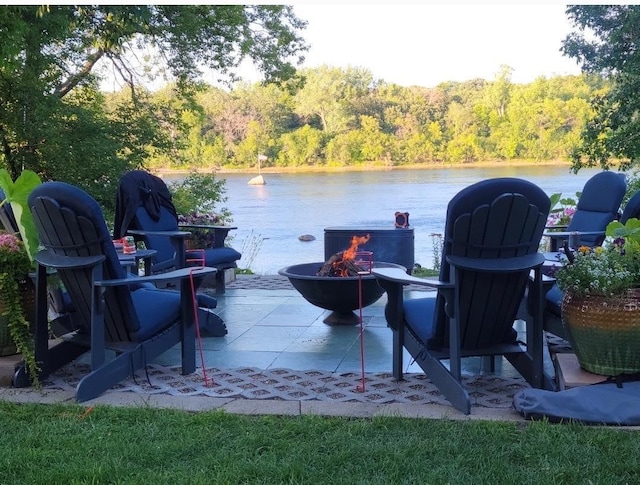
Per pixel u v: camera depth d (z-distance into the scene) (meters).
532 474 2.02
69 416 2.60
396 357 3.09
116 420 2.55
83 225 2.76
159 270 4.93
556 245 4.70
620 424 2.36
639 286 2.56
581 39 9.77
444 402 2.73
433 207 20.95
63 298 3.42
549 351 3.49
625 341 2.53
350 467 2.11
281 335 4.07
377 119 40.44
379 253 5.96
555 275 2.89
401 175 35.72
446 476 2.03
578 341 2.66
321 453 2.22
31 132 8.28
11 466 2.14
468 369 3.31
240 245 13.07
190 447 2.27
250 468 2.10
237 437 2.36
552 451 2.16
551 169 32.94
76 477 2.06
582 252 2.80
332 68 41.03
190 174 12.24
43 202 2.75
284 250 12.62
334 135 40.12
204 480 2.03
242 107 37.91
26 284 3.15
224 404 2.71
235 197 26.84
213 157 36.91
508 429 2.36
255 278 6.42
